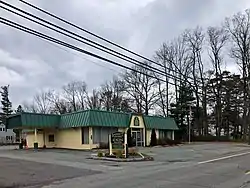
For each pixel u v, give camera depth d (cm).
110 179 1393
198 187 1180
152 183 1264
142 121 4197
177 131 5338
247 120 5338
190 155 2706
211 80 5759
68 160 2334
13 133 7462
